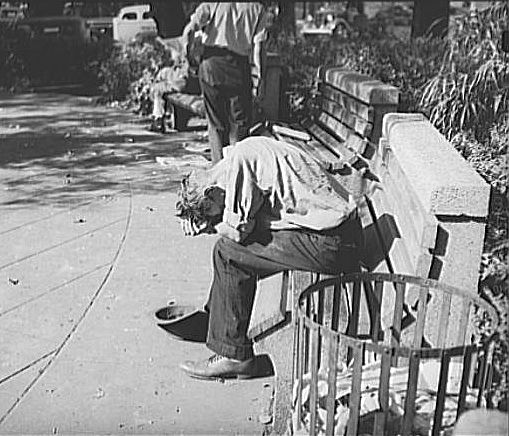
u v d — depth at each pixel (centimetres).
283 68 933
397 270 357
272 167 367
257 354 402
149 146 953
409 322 339
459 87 579
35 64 1554
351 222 379
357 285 337
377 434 264
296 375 308
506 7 628
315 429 281
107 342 439
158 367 413
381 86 568
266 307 383
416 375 255
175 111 1044
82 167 842
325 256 362
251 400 383
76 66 1547
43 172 820
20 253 579
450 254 330
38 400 382
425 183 334
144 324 462
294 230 367
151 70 1222
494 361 299
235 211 360
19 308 483
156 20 1396
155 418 368
